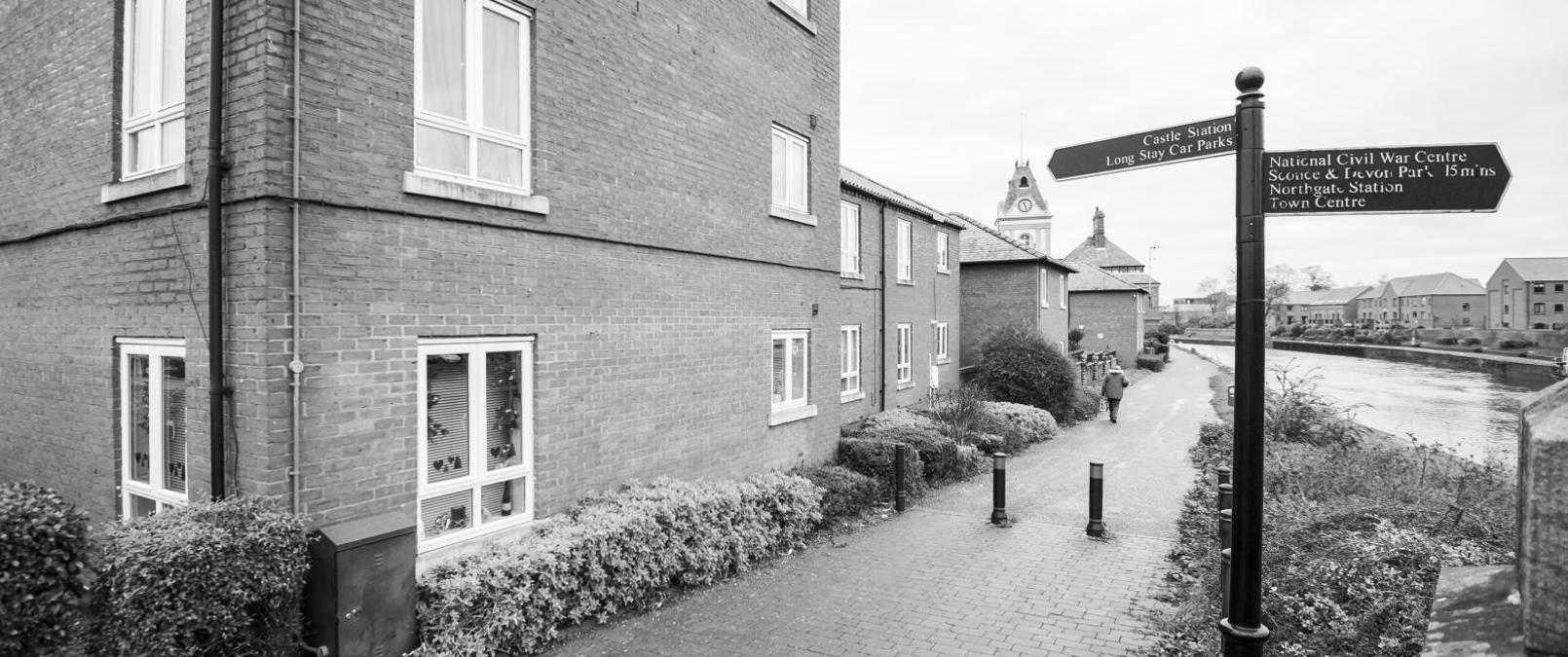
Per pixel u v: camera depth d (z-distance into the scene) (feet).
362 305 16.75
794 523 27.20
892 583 23.26
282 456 15.40
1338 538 20.49
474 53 19.39
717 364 28.78
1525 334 196.03
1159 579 23.68
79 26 20.15
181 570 12.90
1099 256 245.86
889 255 60.59
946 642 18.70
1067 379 65.26
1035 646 18.45
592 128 22.66
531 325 20.70
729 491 25.17
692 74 27.25
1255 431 10.91
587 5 22.47
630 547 20.65
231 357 15.80
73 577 12.00
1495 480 27.27
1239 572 11.13
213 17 15.53
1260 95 10.85
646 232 24.91
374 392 16.99
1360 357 194.18
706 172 28.07
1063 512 33.01
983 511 33.22
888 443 36.55
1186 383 105.40
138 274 18.15
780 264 33.09
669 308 26.17
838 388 38.17
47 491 12.53
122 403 19.24
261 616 14.30
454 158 19.07
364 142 16.79
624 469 24.11
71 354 20.39
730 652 18.07
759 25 31.50
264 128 15.15
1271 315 368.48
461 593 16.83
